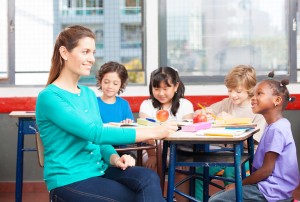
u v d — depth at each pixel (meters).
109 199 1.79
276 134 2.24
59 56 1.99
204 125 2.31
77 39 1.94
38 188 3.92
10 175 3.94
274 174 2.22
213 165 2.18
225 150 2.66
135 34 3.94
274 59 3.92
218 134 2.09
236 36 3.92
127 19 3.93
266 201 2.19
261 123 2.84
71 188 1.83
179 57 3.93
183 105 3.09
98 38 3.95
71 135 1.90
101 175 1.95
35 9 3.91
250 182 2.27
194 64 3.94
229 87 2.96
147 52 3.91
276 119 2.34
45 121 1.91
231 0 3.91
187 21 3.92
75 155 1.90
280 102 2.33
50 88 1.93
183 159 2.30
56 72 2.00
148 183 1.84
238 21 3.92
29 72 3.94
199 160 2.27
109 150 2.05
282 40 3.91
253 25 3.92
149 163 2.76
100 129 1.90
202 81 3.92
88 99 2.06
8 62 3.92
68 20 3.93
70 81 2.00
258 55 3.93
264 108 2.33
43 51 3.93
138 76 3.94
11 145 3.93
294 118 3.83
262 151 2.31
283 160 2.22
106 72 3.09
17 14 3.92
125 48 3.95
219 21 3.92
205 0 3.92
